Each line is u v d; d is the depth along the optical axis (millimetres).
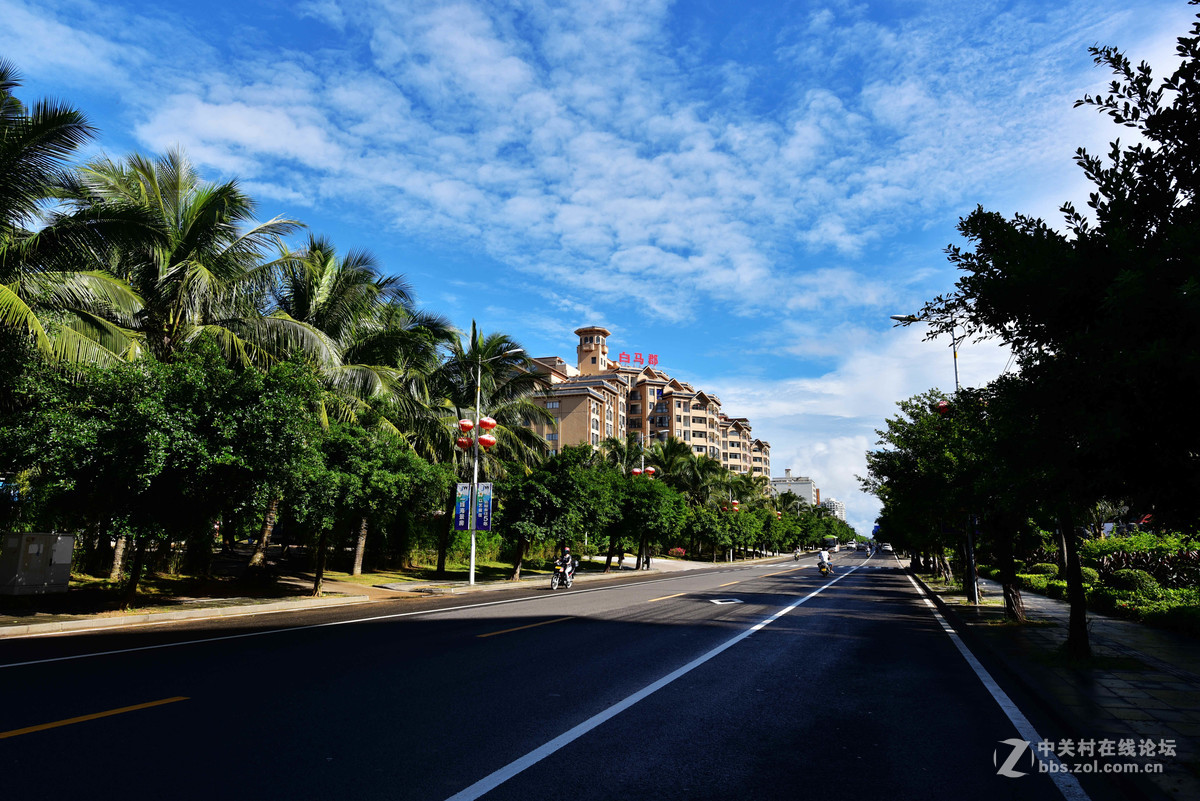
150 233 15680
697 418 137750
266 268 21078
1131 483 4809
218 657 9328
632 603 19234
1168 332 4020
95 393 13844
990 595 22781
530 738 5723
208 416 14164
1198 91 4449
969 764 5324
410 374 28328
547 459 32312
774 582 32875
